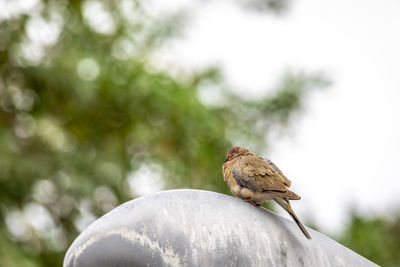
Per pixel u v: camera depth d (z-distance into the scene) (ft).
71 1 46.83
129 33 48.49
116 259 14.33
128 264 14.37
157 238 14.48
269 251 15.03
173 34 49.03
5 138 41.78
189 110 47.03
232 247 14.76
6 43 44.70
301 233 15.94
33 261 39.63
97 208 44.45
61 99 45.91
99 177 43.98
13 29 44.75
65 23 46.01
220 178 48.78
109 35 48.01
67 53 44.14
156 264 14.38
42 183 43.06
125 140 47.60
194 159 48.34
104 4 48.03
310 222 44.88
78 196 42.98
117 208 15.12
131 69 46.50
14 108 45.68
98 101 45.44
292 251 15.31
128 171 46.55
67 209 43.55
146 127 46.42
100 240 14.39
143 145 47.80
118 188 45.03
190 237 14.64
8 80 45.11
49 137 44.27
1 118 45.11
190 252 14.52
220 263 14.57
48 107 46.14
